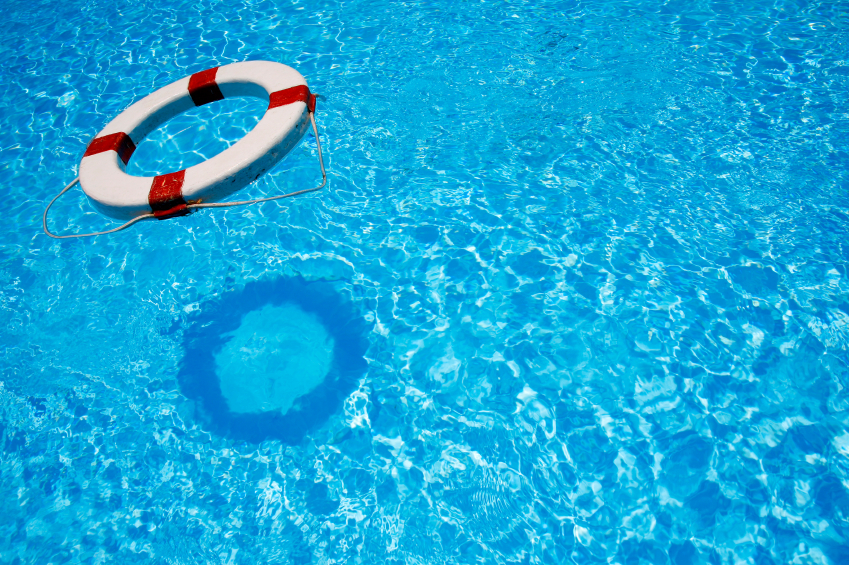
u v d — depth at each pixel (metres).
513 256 4.09
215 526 3.14
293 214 4.56
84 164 3.20
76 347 3.98
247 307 4.07
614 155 4.63
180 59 6.22
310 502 3.17
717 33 5.62
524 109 5.10
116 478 3.37
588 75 5.34
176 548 3.08
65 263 4.50
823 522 2.85
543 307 3.79
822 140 4.50
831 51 5.23
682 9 5.97
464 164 4.72
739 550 2.81
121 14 7.12
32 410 3.70
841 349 3.39
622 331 3.62
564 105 5.08
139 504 3.26
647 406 3.32
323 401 3.55
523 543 2.93
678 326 3.61
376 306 3.95
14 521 3.26
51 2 7.61
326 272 4.18
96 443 3.52
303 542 3.04
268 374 3.72
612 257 4.00
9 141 5.54
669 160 4.55
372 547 2.99
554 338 3.65
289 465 3.32
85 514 3.25
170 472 3.36
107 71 6.23
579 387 3.43
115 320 4.11
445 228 4.32
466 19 6.22
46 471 3.43
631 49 5.57
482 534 2.97
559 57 5.57
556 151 4.72
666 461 3.11
